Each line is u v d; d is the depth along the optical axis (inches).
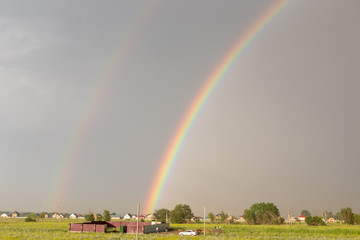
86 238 2253.9
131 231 3016.7
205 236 2664.9
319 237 2753.4
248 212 6254.9
